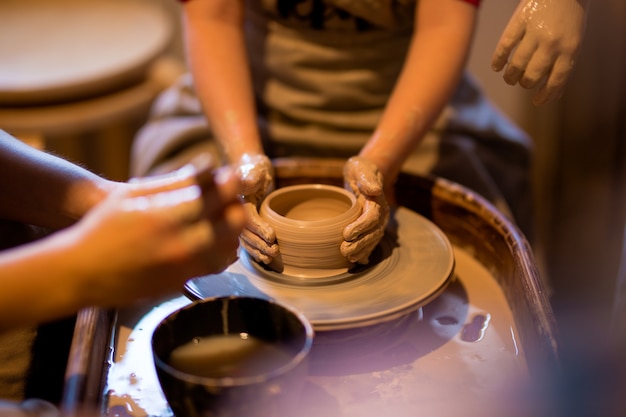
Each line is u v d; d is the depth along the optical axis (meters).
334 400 0.83
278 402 0.69
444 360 0.90
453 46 1.18
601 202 2.17
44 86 1.85
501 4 2.17
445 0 1.19
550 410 0.71
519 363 0.89
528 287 0.89
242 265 0.98
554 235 2.28
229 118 1.17
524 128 2.28
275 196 1.02
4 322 0.62
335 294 0.93
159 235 0.63
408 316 0.97
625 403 0.71
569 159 2.20
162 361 0.73
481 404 0.81
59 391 0.93
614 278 2.06
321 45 1.35
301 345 0.75
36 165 0.94
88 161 2.32
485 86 2.30
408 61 1.21
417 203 1.17
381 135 1.13
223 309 0.79
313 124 1.40
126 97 2.02
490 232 1.07
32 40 2.12
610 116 2.08
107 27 2.23
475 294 1.03
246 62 1.28
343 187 1.18
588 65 2.03
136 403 0.83
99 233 0.62
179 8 2.62
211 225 0.65
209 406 0.68
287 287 0.94
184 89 1.60
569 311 1.95
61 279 0.62
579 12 0.91
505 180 1.50
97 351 0.82
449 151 1.39
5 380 0.91
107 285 0.63
